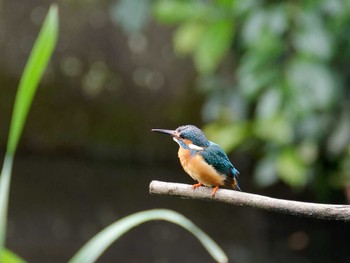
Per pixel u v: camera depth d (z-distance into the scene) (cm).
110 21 1394
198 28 1005
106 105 1415
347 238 1314
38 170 1368
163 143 1422
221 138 1049
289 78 948
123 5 1087
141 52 1402
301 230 1331
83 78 1404
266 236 1309
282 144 1034
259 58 965
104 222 1288
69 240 1242
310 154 1024
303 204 410
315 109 1018
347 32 977
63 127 1410
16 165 1370
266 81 966
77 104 1411
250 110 1192
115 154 1417
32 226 1255
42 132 1395
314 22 938
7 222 1250
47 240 1235
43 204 1302
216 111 1134
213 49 1002
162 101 1410
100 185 1362
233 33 1015
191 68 1398
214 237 1277
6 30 1379
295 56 964
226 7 986
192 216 1316
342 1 946
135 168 1407
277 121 988
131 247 1253
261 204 420
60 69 1398
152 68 1405
